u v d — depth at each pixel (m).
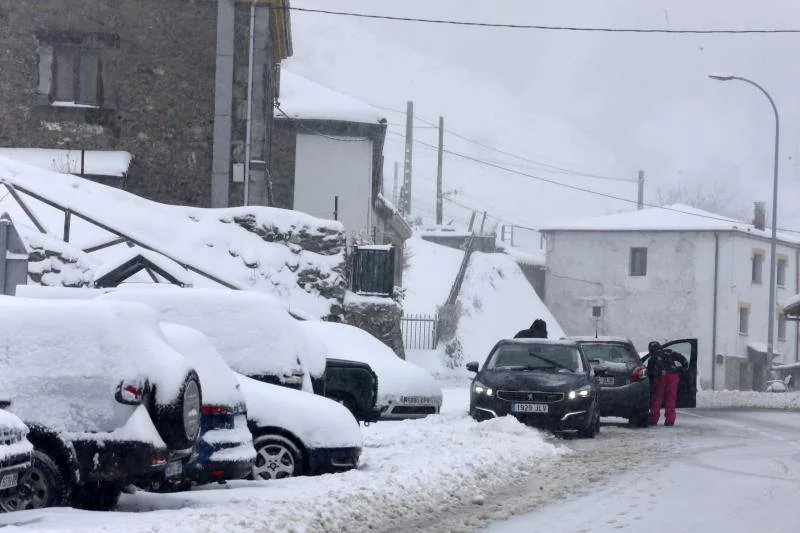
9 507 11.91
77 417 12.00
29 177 32.47
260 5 37.47
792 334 86.19
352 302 34.75
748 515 12.94
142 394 12.16
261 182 37.28
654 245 81.38
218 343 16.92
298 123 51.12
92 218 29.97
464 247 85.38
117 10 37.25
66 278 28.20
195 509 12.50
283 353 17.05
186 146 37.28
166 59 37.28
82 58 37.34
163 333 13.02
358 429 16.39
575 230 83.56
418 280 73.44
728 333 79.62
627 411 28.03
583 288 83.31
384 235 60.91
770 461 19.30
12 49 37.06
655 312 81.06
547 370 24.97
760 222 85.38
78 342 12.20
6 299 12.72
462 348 67.06
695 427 28.69
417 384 25.67
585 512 13.22
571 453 20.39
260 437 15.63
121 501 13.47
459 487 15.34
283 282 32.91
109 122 37.16
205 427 13.72
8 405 11.99
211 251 32.53
